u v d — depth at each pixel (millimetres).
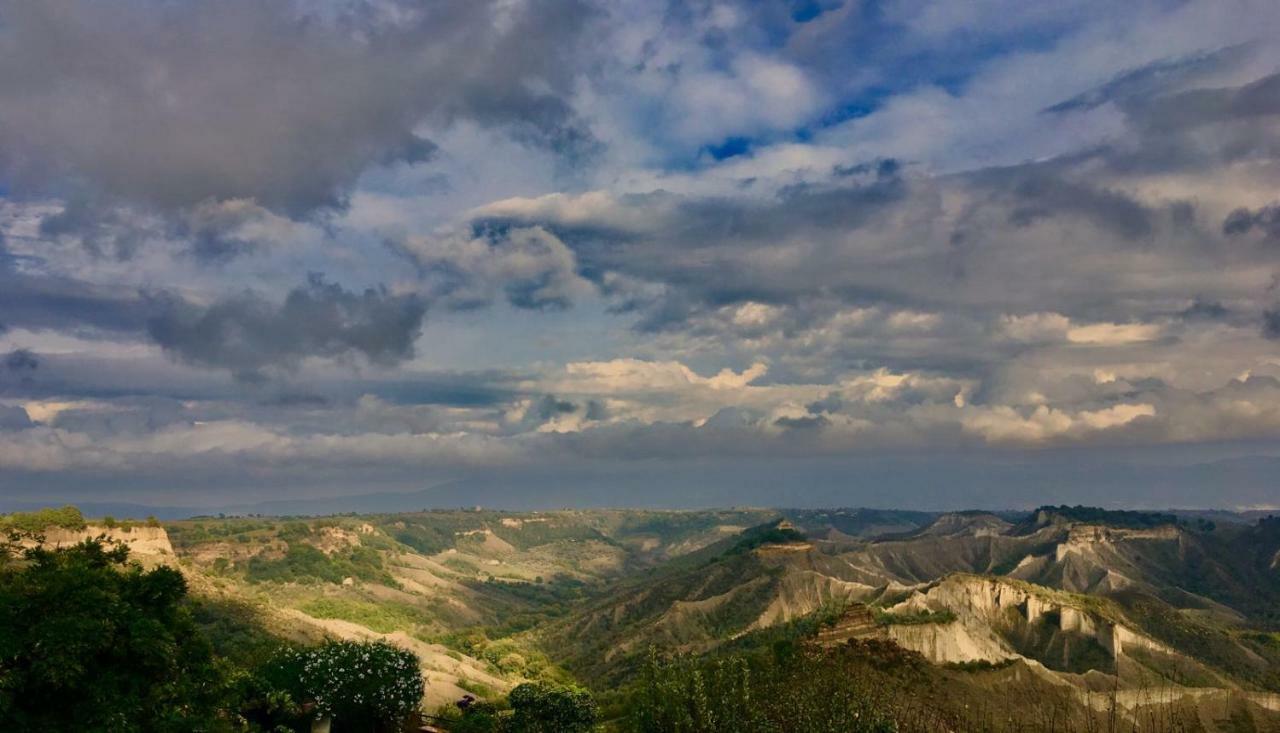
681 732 59906
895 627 148125
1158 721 120188
